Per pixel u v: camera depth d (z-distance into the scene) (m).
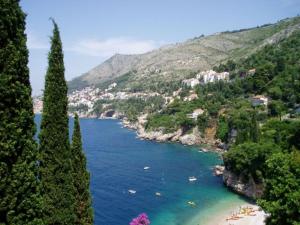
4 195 20.06
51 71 27.61
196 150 190.38
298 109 169.25
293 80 192.75
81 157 33.12
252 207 94.94
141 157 171.25
